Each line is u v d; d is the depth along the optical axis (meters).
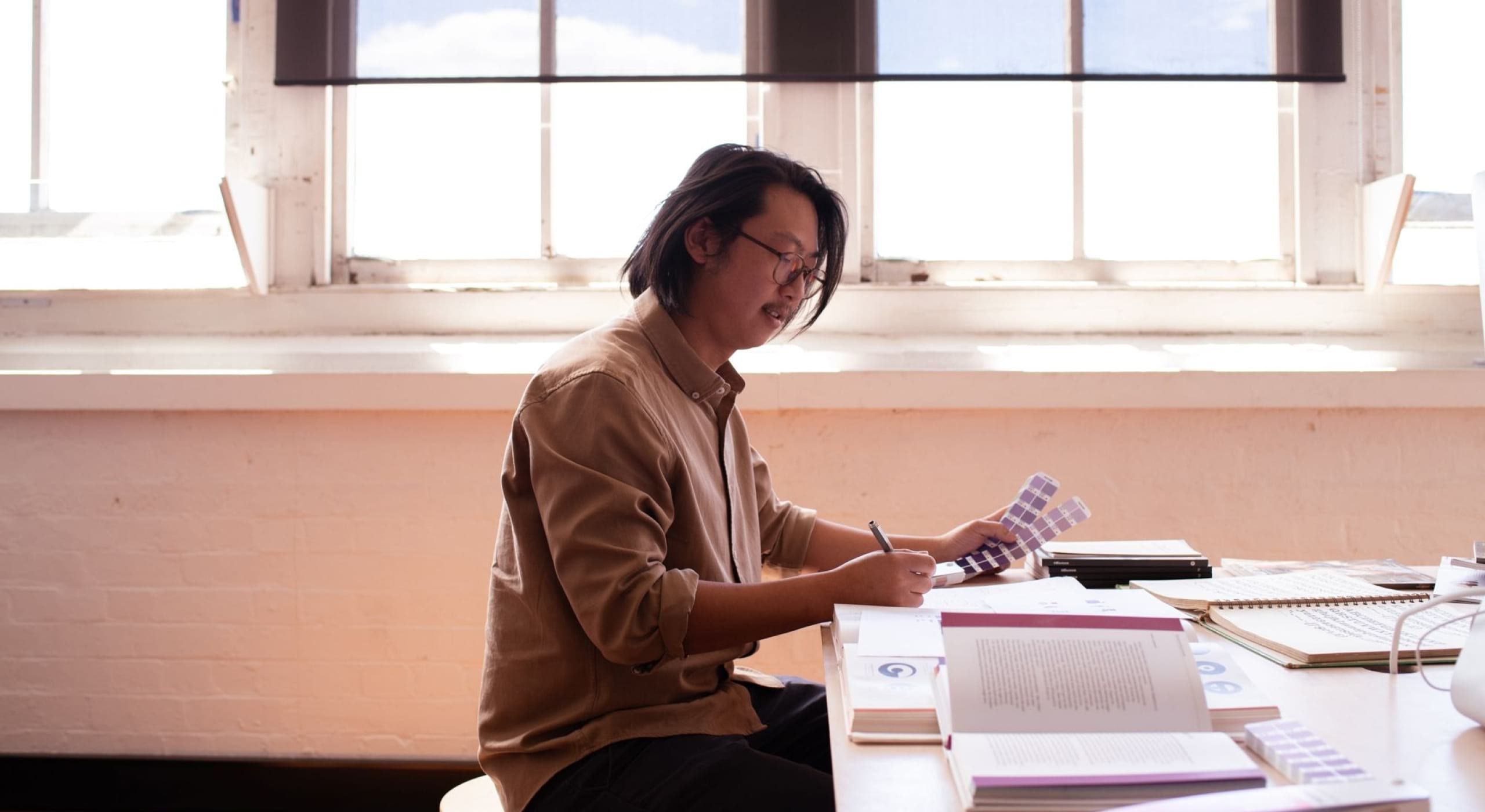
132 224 2.69
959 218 2.76
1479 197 1.12
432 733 2.56
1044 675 0.87
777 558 1.69
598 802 1.15
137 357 2.68
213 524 2.58
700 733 1.25
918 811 0.74
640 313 1.37
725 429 1.43
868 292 2.72
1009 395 2.45
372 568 2.56
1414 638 1.13
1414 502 2.52
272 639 2.57
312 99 2.74
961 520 2.53
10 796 2.59
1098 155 2.74
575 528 1.17
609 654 1.16
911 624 1.13
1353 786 0.69
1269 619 1.23
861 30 2.62
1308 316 2.70
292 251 2.75
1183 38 2.62
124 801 2.58
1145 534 2.53
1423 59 2.71
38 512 2.59
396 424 2.55
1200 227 2.75
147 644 2.58
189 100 2.75
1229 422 2.53
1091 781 0.73
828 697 1.02
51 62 2.74
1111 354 2.60
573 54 2.65
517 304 2.73
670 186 2.75
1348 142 2.70
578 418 1.21
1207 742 0.81
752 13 2.66
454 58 2.66
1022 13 2.62
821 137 2.71
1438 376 2.43
